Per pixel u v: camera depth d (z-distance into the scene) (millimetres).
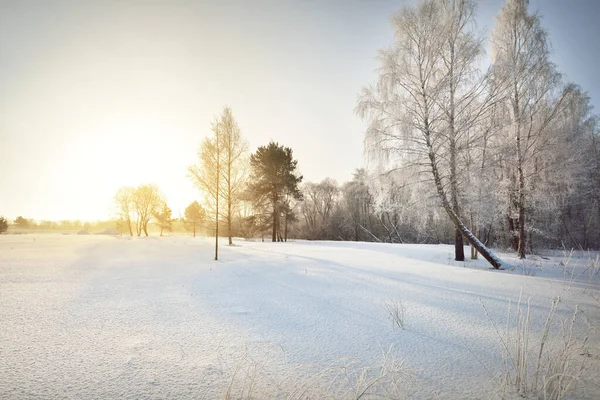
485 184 11703
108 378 2592
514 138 14227
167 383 2510
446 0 12359
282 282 7559
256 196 30375
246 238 33688
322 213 51469
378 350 3287
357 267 10328
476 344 3479
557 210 18766
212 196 18109
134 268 10227
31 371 2711
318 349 3301
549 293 6270
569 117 15484
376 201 13633
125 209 49000
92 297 5852
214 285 7168
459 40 11953
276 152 31562
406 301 5582
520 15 14344
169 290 6570
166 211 54812
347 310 4957
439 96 11742
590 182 19953
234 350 3254
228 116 21094
